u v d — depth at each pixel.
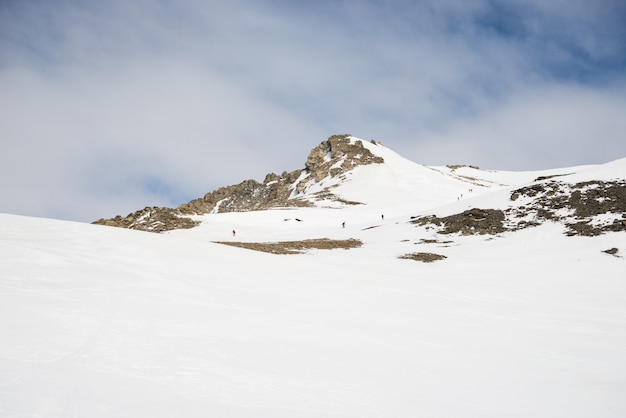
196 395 7.35
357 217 88.62
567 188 56.34
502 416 7.88
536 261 37.81
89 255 20.05
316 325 13.55
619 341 15.12
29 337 9.52
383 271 33.94
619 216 45.16
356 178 146.75
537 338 14.74
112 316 11.98
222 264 22.31
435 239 50.38
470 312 18.64
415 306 18.70
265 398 7.56
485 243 46.12
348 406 7.61
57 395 6.72
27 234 23.97
